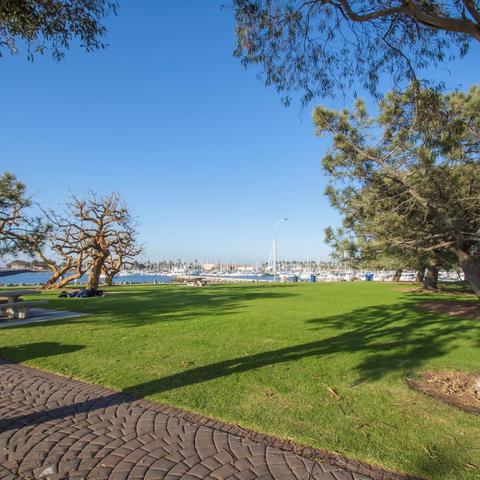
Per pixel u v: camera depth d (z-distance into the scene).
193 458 3.51
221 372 6.06
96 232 26.94
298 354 7.26
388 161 7.78
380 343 8.28
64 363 6.51
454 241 6.77
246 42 6.17
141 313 13.00
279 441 3.85
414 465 3.43
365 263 12.26
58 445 3.73
